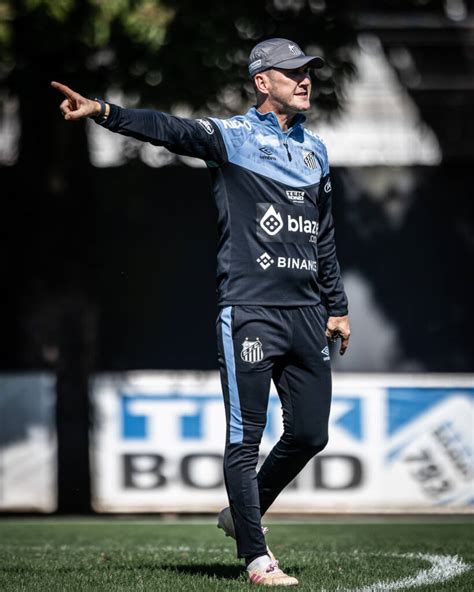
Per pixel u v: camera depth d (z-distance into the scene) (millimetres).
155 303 45000
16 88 45031
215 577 17031
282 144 16891
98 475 41938
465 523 37125
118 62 42250
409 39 63250
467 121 62594
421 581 16906
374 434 41906
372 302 44688
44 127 45719
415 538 28234
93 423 42000
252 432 16625
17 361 45375
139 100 42812
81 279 45344
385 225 44781
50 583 16484
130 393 42094
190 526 35594
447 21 63031
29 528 34344
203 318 44844
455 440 42094
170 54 40938
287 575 16656
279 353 16625
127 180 45281
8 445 42344
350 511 41656
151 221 45125
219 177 16750
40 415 42469
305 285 16844
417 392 42031
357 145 61812
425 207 44844
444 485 41938
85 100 15617
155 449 42031
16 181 45844
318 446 17078
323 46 44750
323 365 16984
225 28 41375
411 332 44656
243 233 16594
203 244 44969
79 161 45812
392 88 65625
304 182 16969
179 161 47344
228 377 16656
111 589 15633
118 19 38781
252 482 16594
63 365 45188
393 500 41812
